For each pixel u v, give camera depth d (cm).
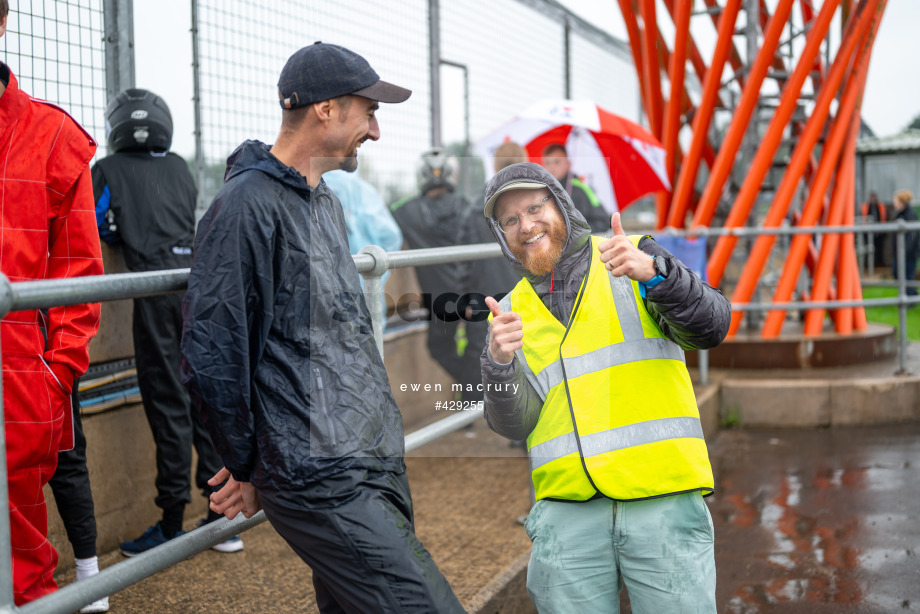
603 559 194
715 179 734
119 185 338
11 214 199
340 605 178
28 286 142
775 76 799
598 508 193
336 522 160
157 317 331
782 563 371
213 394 154
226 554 347
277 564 336
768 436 608
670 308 181
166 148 354
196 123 399
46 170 208
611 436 188
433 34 604
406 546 164
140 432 375
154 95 351
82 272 218
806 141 718
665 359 193
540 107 681
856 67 749
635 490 187
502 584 308
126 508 366
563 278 192
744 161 799
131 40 368
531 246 188
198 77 397
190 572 328
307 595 305
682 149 828
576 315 190
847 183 776
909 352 777
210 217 159
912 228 657
